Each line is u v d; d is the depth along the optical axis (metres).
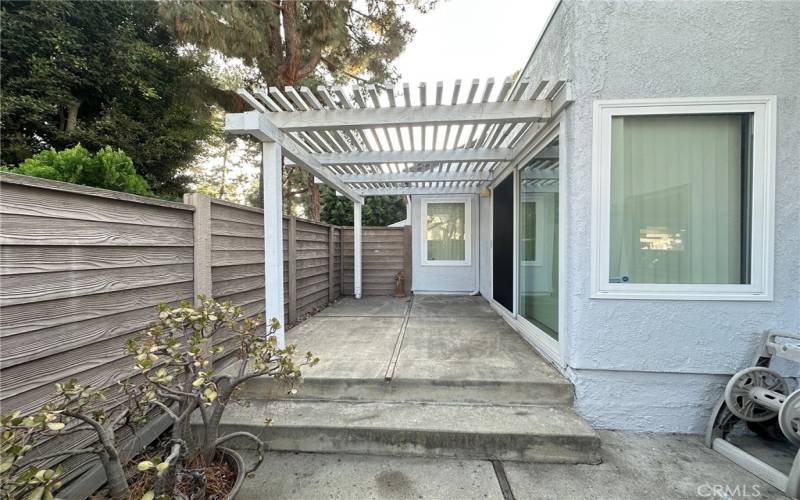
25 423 1.23
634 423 2.74
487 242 6.72
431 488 2.08
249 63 7.22
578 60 2.70
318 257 6.05
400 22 7.86
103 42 7.93
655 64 2.65
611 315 2.73
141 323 2.31
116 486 1.58
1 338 1.52
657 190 2.73
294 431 2.46
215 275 3.10
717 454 2.42
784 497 1.98
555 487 2.08
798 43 2.54
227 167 17.03
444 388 2.82
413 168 5.41
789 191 2.55
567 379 2.83
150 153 8.12
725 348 2.64
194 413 2.62
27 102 6.69
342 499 1.99
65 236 1.80
